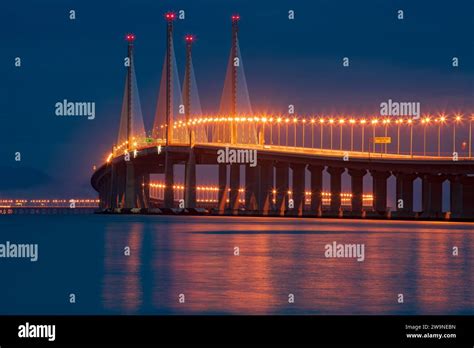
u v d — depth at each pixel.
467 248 102.00
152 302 57.50
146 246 107.38
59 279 70.62
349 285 65.19
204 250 99.25
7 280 70.38
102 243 115.50
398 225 179.38
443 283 66.62
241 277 70.12
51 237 136.38
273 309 54.53
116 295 60.72
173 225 179.62
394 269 76.38
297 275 71.38
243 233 138.50
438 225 182.25
